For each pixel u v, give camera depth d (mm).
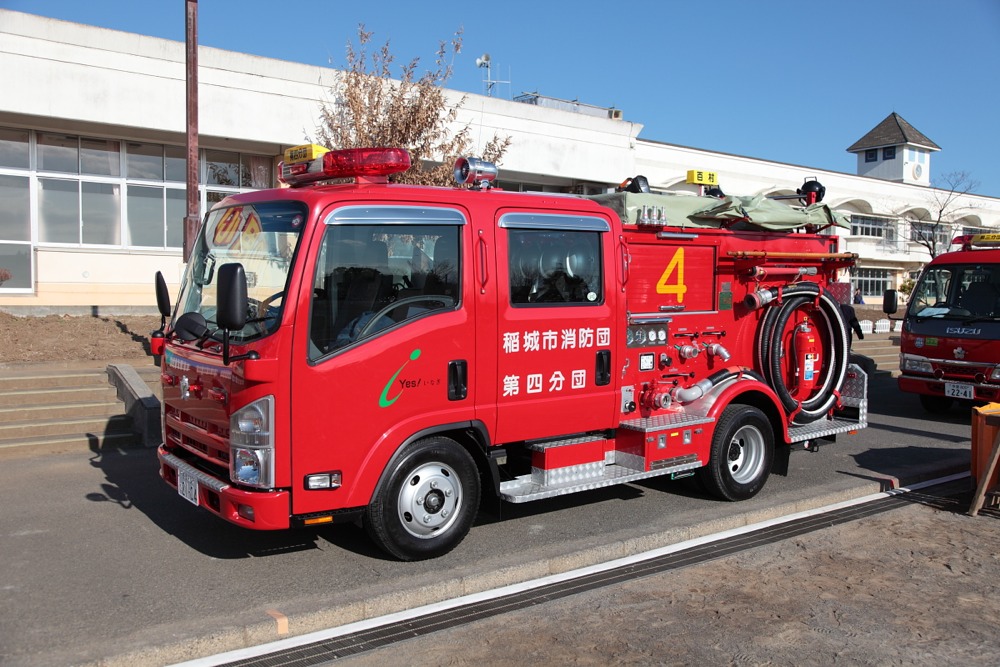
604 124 21328
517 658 4398
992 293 11945
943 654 4539
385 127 12945
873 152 55031
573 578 5609
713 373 7461
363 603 4871
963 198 44312
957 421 12352
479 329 5715
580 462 6398
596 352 6414
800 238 8195
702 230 7305
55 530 6191
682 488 7820
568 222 6219
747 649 4551
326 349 5074
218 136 15805
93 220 16281
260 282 5223
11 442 8492
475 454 6035
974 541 6547
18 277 15602
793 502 7344
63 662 4043
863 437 10875
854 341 21781
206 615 4648
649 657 4434
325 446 5066
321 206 5090
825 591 5438
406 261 5434
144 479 7668
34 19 13898
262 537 6109
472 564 5559
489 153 14898
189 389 5574
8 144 15336
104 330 12625
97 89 14594
